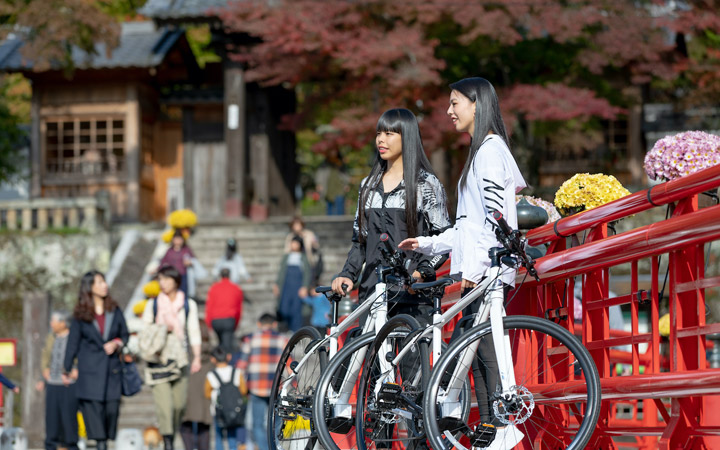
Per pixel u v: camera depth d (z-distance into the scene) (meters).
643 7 31.19
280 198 41.88
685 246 5.39
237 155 38.16
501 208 6.19
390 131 7.16
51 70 38.75
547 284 7.12
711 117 36.22
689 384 5.26
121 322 14.54
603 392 6.17
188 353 16.05
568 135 34.22
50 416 15.20
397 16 32.00
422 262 7.01
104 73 39.16
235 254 24.38
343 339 8.17
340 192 41.56
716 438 5.65
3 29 34.47
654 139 38.72
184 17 36.00
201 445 15.87
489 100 6.48
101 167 39.88
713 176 5.12
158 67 38.94
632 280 6.09
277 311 23.48
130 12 51.22
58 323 15.32
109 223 32.59
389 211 7.18
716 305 20.03
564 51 32.56
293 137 43.91
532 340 6.95
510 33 29.72
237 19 32.25
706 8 30.38
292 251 23.55
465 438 6.37
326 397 7.12
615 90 33.97
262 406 15.82
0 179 40.97
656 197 5.69
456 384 6.16
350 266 7.42
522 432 6.67
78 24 34.03
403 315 6.63
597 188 7.95
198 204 40.12
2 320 30.75
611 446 6.51
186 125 40.34
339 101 34.72
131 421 21.77
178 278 15.64
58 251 31.36
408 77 29.17
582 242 6.84
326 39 30.20
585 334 6.63
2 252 31.33
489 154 6.30
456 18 29.84
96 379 14.23
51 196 40.03
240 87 38.06
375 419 6.76
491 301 6.03
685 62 31.69
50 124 40.19
